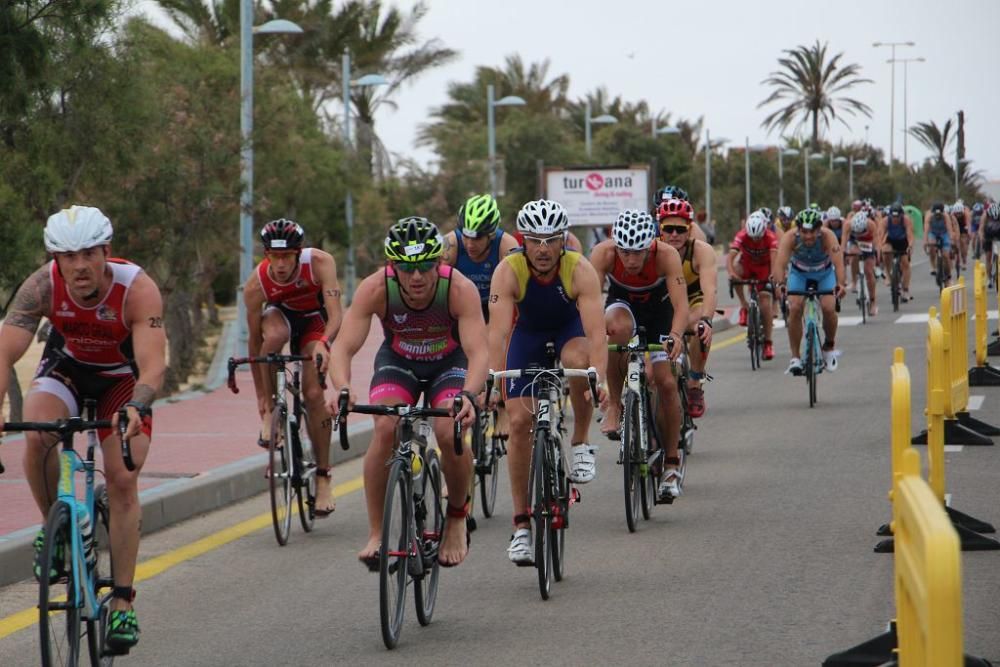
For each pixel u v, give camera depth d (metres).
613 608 9.48
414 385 9.73
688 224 15.11
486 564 11.15
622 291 13.26
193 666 8.48
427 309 9.41
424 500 9.37
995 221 46.19
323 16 54.38
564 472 10.51
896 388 9.02
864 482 13.96
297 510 13.99
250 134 26.67
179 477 14.42
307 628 9.30
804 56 135.88
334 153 42.94
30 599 10.36
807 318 20.08
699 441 17.38
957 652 4.38
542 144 70.06
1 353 7.94
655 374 12.71
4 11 18.14
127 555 8.12
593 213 53.34
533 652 8.50
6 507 12.87
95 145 21.12
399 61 60.25
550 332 11.37
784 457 15.78
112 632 8.02
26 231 18.70
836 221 41.16
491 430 13.20
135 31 21.47
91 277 7.74
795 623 8.89
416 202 55.25
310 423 12.82
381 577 8.55
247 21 27.27
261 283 12.62
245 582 10.77
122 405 8.52
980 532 11.20
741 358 28.16
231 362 12.37
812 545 11.19
